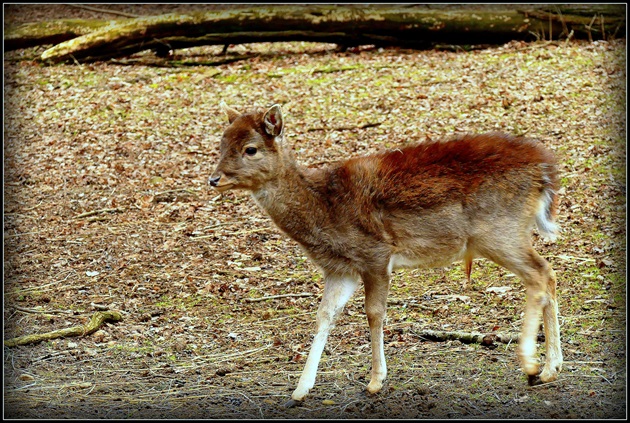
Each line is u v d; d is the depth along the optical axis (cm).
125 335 1081
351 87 2111
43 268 1327
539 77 2053
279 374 945
